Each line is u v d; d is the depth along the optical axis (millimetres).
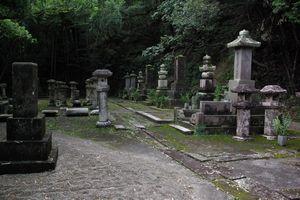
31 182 4238
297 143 7438
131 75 24203
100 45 28484
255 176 4891
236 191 4238
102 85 9359
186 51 21219
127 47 29047
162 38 21344
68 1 13688
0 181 4258
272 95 8000
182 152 6445
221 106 8680
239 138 7711
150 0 26172
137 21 27281
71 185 4160
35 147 4781
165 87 17219
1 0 9672
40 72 27453
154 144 7297
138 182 4371
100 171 4758
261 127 8602
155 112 13406
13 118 4844
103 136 8094
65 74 28438
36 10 13023
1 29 9844
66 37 26875
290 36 14047
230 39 17172
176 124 10031
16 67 4895
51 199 3691
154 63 24719
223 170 5188
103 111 9398
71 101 17375
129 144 7242
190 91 16562
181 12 17047
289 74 14055
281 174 5000
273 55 15367
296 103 12406
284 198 4012
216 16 16375
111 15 22109
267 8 13406
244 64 8883
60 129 8891
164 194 3990
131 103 19031
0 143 4727
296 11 10477
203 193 4121
